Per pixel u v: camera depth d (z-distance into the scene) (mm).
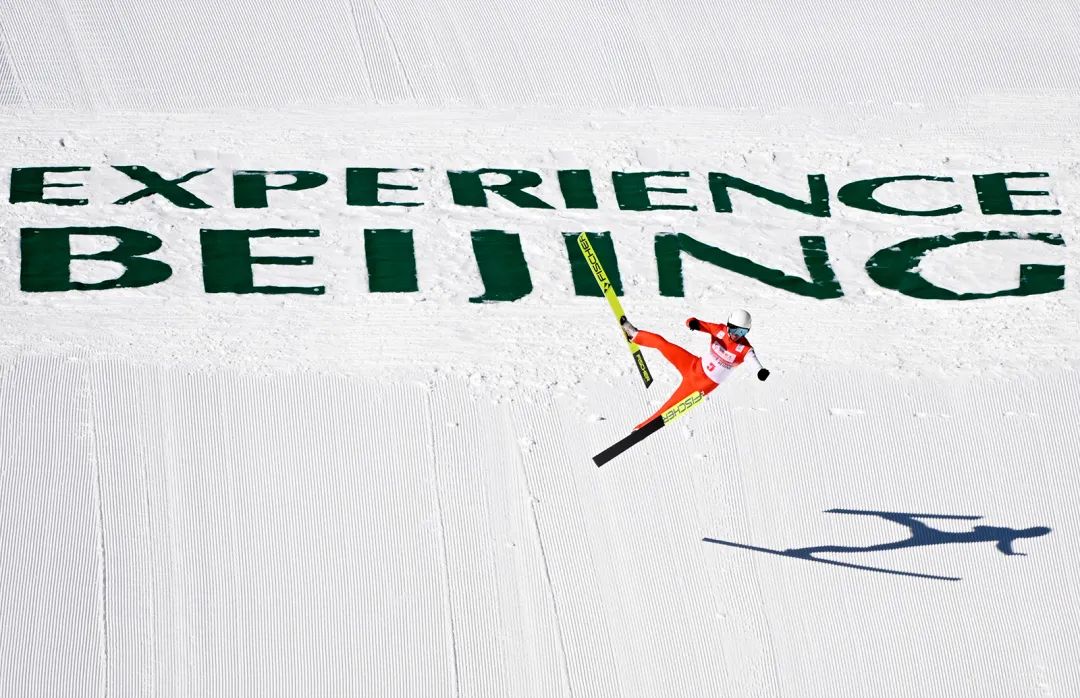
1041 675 45969
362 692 44562
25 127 66625
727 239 63594
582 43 75125
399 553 48594
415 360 56156
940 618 47438
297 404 53688
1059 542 49938
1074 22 77688
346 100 70500
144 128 67500
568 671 45500
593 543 49344
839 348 57906
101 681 44125
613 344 57688
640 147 68625
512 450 52500
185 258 60625
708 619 47219
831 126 70750
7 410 52312
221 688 44312
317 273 60562
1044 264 62875
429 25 75562
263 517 49406
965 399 55469
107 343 55906
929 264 62750
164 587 46906
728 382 55875
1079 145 69625
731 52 75125
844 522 50469
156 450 51469
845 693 45250
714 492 51344
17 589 46250
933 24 77438
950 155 68938
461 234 63031
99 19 73812
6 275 58750
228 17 74875
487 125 69438
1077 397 55656
